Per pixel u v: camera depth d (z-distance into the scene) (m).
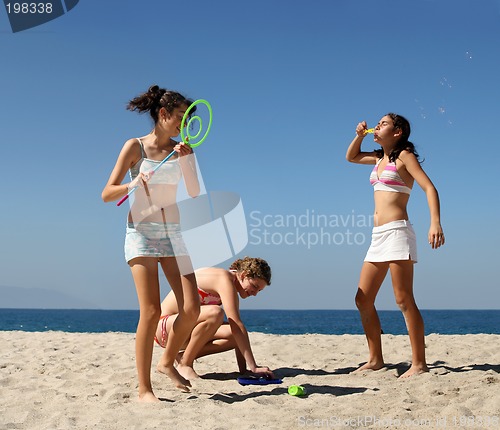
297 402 5.71
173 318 7.00
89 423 5.02
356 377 7.15
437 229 6.63
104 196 5.71
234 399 5.95
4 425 5.02
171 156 5.92
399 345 9.98
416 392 6.02
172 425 4.87
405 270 7.07
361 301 7.46
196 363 8.47
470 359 8.41
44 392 6.34
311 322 84.06
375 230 7.27
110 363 8.48
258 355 9.38
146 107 5.92
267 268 7.34
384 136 7.21
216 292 7.21
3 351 10.22
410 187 7.23
